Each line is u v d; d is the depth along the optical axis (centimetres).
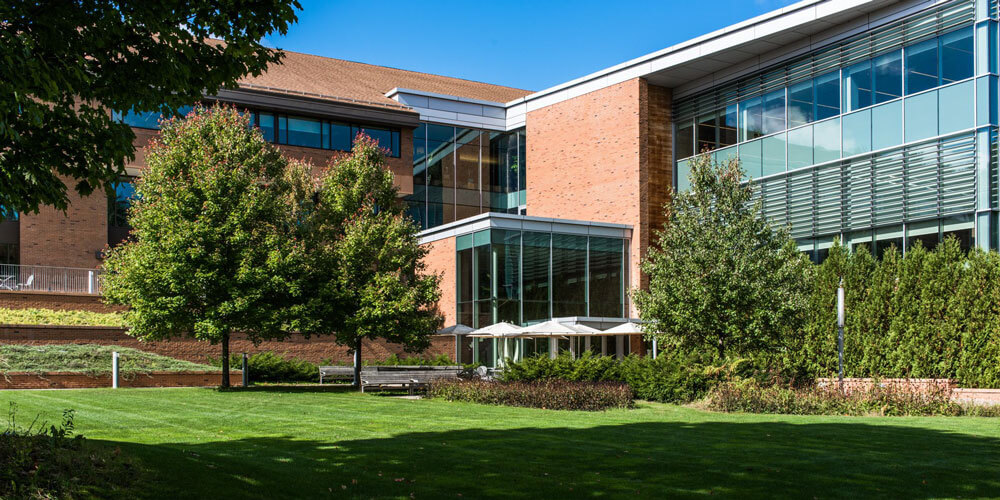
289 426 1460
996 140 2592
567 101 4025
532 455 1123
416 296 2631
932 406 1920
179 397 2017
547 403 2016
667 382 2214
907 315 2534
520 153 4550
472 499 846
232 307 2334
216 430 1389
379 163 2770
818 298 2747
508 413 1808
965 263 2506
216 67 980
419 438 1303
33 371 2338
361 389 2539
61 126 938
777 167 3294
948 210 2695
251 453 1102
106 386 2453
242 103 3706
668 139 3731
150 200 2450
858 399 1962
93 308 3098
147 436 1285
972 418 1772
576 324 2925
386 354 3500
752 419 1723
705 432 1438
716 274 2234
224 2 923
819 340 2711
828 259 2778
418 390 2498
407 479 934
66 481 735
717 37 3347
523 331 2781
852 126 3019
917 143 2795
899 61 2880
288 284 2428
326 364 3281
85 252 3488
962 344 2384
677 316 2269
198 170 2377
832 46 3112
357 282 2608
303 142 3906
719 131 3562
